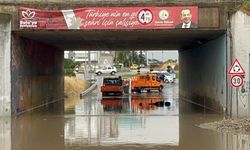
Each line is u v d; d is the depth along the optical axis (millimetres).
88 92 78500
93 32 39250
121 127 31031
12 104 38281
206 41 47688
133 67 189750
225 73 38438
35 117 37750
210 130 29062
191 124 32281
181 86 69625
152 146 23203
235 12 36375
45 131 29188
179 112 41750
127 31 38375
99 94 74938
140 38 46094
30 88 45500
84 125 32312
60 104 53312
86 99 62906
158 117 37375
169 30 37750
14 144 24031
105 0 37375
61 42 51312
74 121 34844
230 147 22578
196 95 54688
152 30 37750
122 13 37281
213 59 43875
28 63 44500
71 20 37438
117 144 23891
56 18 37406
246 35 36188
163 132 28375
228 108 37750
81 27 37375
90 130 29625
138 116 38375
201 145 23375
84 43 53062
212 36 42125
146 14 37188
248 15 36125
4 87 37469
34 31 38094
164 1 37125
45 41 49500
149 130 29359
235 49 36375
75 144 23984
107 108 46938
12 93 38219
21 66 41500
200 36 42531
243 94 36031
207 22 36969
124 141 24938
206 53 48031
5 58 37406
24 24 37406
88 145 23625
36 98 48531
